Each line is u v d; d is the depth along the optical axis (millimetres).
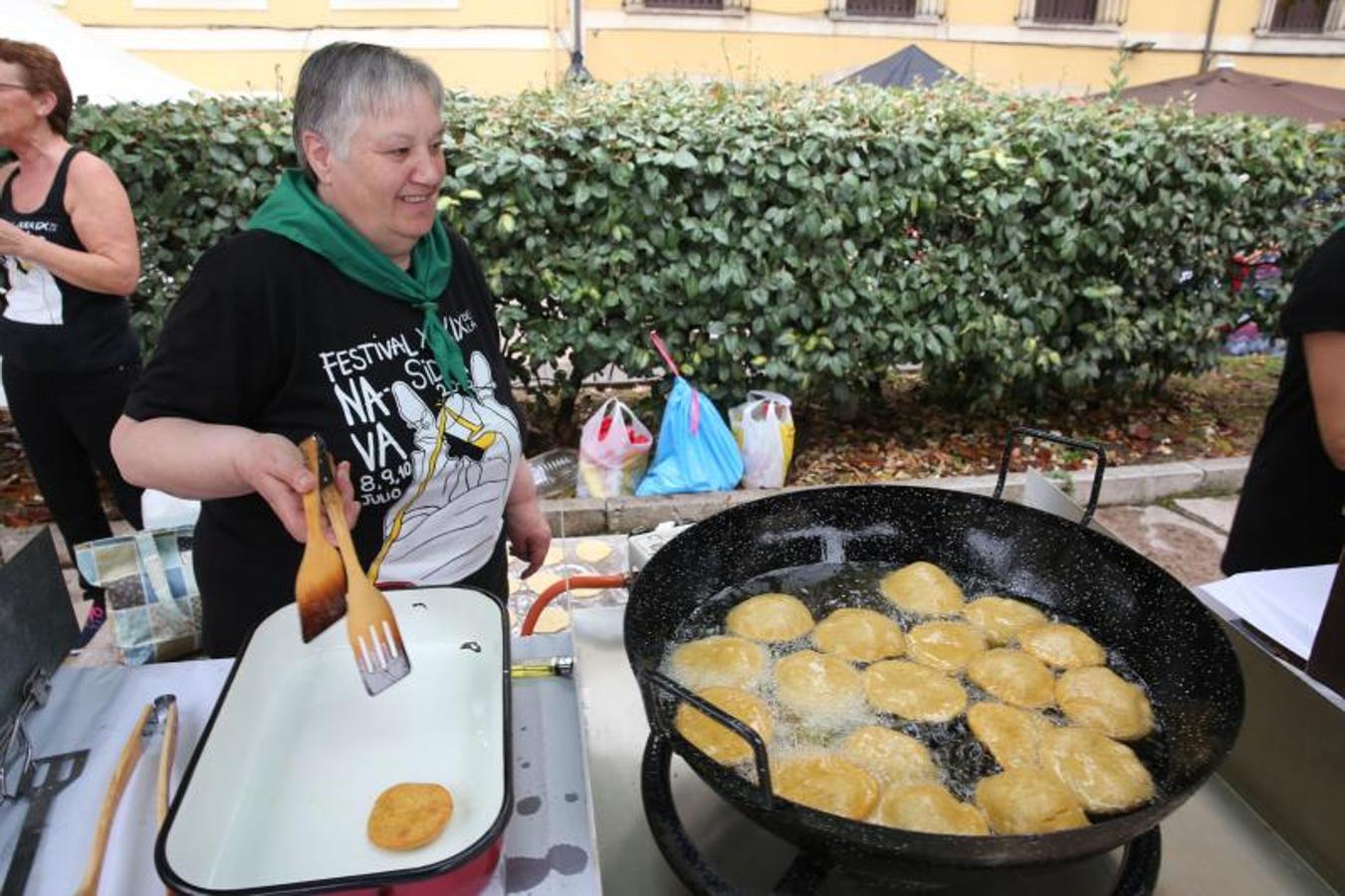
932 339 4125
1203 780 833
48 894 856
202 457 1075
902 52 8375
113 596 2180
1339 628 1041
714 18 9859
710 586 1387
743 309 3988
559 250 3814
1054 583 1359
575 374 4129
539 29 9289
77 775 999
